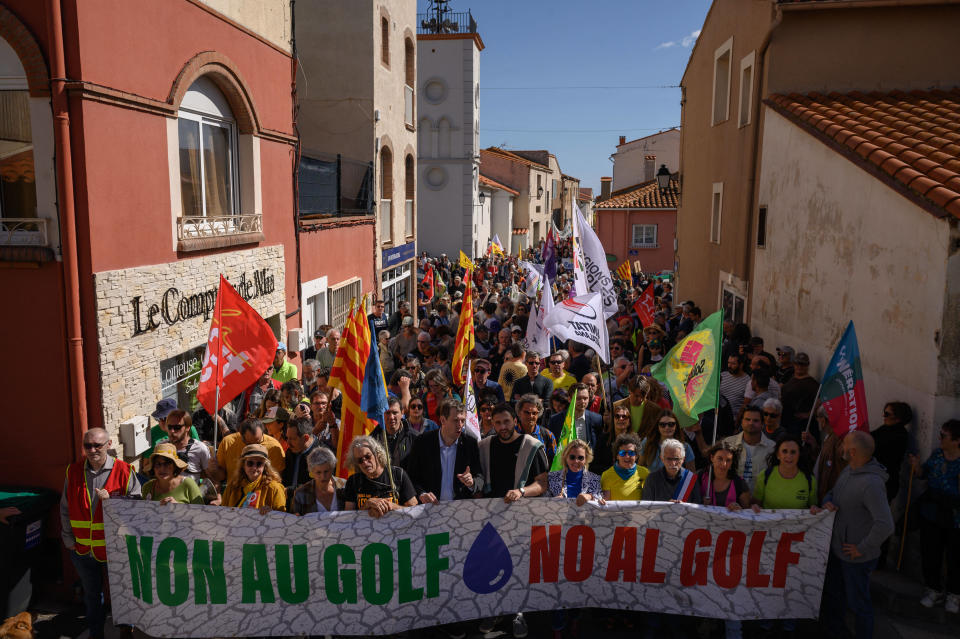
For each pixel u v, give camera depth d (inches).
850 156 325.1
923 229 262.1
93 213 265.1
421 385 367.2
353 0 647.8
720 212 572.4
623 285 855.7
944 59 418.3
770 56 435.5
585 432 299.3
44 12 249.3
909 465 259.9
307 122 665.0
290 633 216.1
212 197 374.0
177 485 227.9
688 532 222.7
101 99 266.7
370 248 653.9
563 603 225.5
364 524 214.5
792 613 224.1
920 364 261.4
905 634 233.3
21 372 265.7
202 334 344.5
